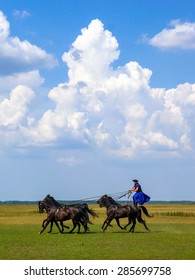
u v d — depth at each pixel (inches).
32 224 2020.2
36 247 1130.0
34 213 3467.0
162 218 2613.2
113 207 1469.0
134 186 1485.0
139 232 1492.4
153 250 1075.9
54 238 1310.3
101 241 1233.4
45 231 1579.7
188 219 2486.5
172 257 985.5
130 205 1473.9
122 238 1299.2
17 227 1814.7
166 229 1697.8
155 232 1499.8
